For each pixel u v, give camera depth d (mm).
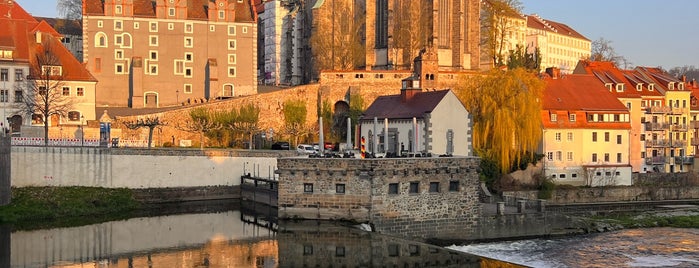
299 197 107312
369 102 195125
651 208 150250
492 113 150625
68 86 173375
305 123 194375
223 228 109812
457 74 194250
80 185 134000
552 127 165000
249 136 181375
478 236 108188
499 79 153500
